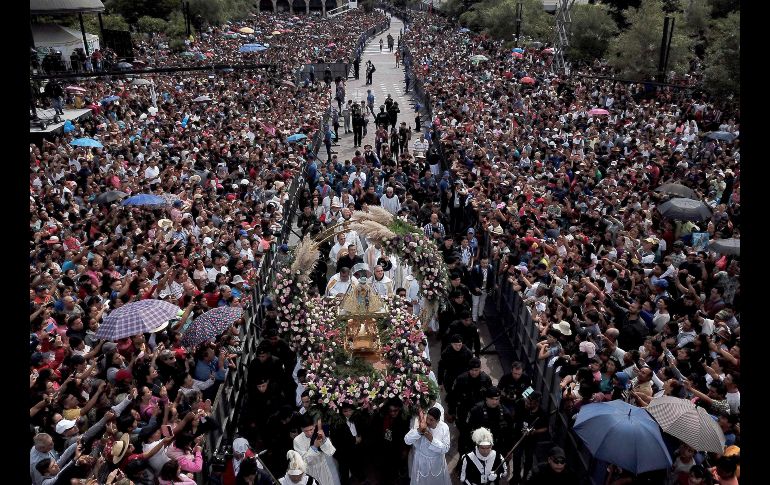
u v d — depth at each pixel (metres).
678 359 8.34
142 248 11.72
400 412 8.58
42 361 8.08
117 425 7.02
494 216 14.69
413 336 9.48
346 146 29.22
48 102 25.08
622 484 6.82
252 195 16.62
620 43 34.19
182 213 14.24
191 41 47.12
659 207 13.68
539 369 9.92
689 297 10.35
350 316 9.72
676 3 37.34
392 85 46.09
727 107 25.80
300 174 20.81
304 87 36.28
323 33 64.62
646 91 31.41
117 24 47.84
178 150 20.19
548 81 35.62
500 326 13.24
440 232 14.42
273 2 101.88
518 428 8.05
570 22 41.97
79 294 10.27
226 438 8.92
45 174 16.69
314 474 7.73
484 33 56.41
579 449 8.07
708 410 7.43
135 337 8.98
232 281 11.49
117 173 17.03
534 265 12.01
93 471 6.61
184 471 6.95
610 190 15.81
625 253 12.16
